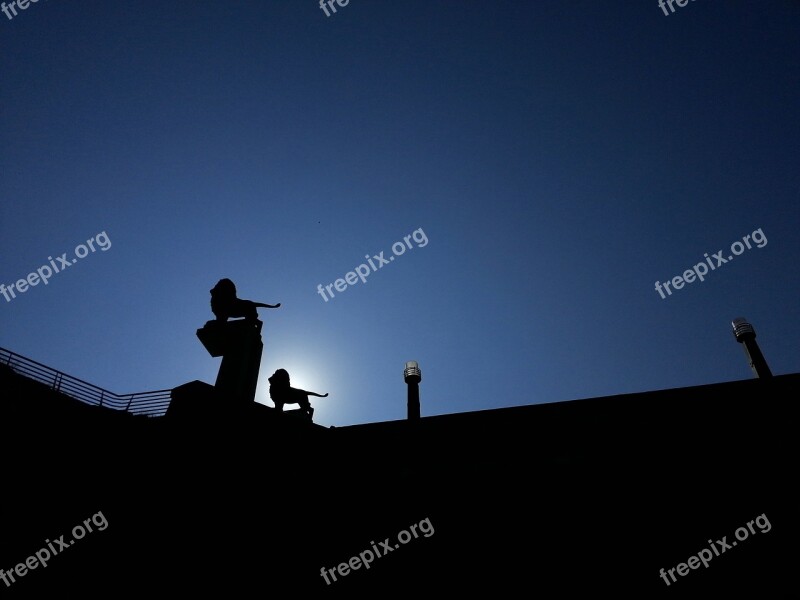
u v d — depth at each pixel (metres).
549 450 11.76
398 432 12.79
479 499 11.76
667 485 11.09
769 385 11.18
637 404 11.75
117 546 12.70
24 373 16.39
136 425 14.71
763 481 10.66
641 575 10.26
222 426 13.91
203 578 11.84
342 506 12.36
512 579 10.68
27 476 13.69
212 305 17.97
